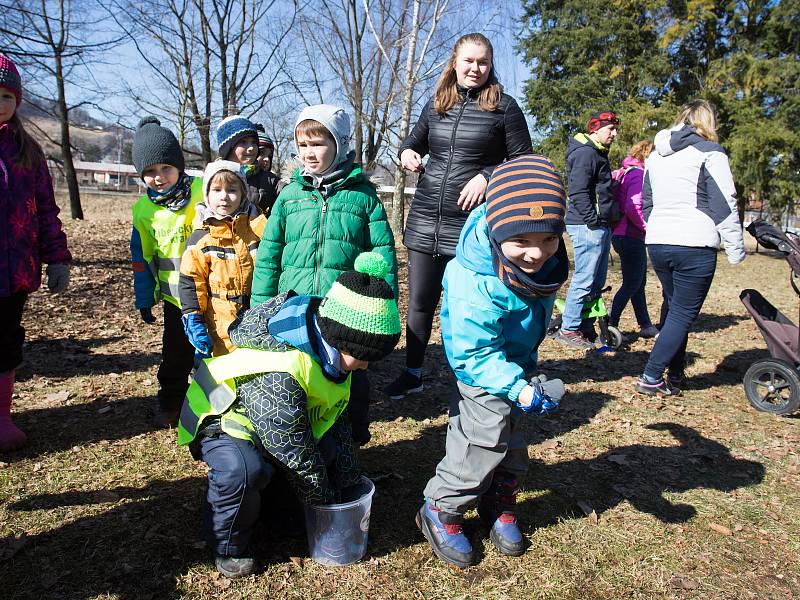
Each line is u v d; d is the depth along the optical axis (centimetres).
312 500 236
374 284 217
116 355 512
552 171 223
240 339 236
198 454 245
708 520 299
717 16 2242
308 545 258
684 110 439
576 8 2412
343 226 315
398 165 1308
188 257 313
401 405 423
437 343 588
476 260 232
